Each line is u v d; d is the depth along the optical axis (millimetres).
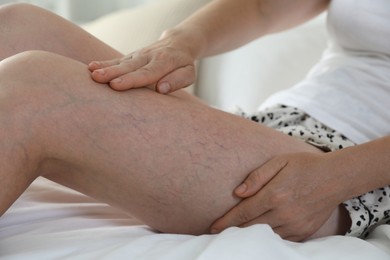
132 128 618
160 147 629
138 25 1541
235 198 667
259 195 656
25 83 582
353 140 794
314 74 940
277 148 700
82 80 612
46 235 625
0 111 555
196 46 862
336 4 936
